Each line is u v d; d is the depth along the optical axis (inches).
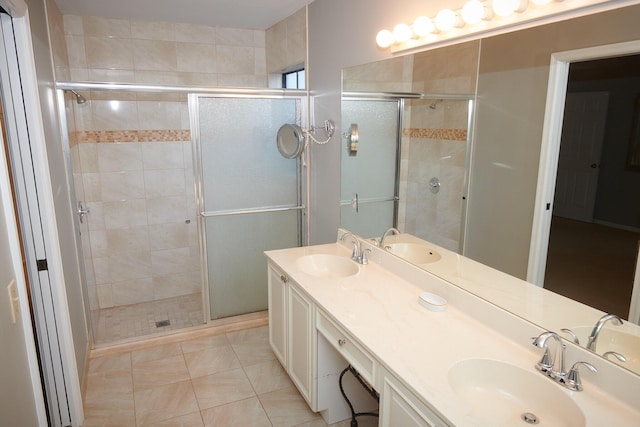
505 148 66.0
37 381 61.5
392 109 90.6
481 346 62.2
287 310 96.7
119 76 133.6
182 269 155.2
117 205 141.6
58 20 112.8
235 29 144.6
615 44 49.9
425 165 82.8
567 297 56.6
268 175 132.0
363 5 96.2
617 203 50.6
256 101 125.3
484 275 70.3
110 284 146.3
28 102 73.0
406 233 89.6
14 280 57.1
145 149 141.2
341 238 114.2
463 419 47.3
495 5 59.5
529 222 62.6
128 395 100.4
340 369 87.9
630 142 48.5
